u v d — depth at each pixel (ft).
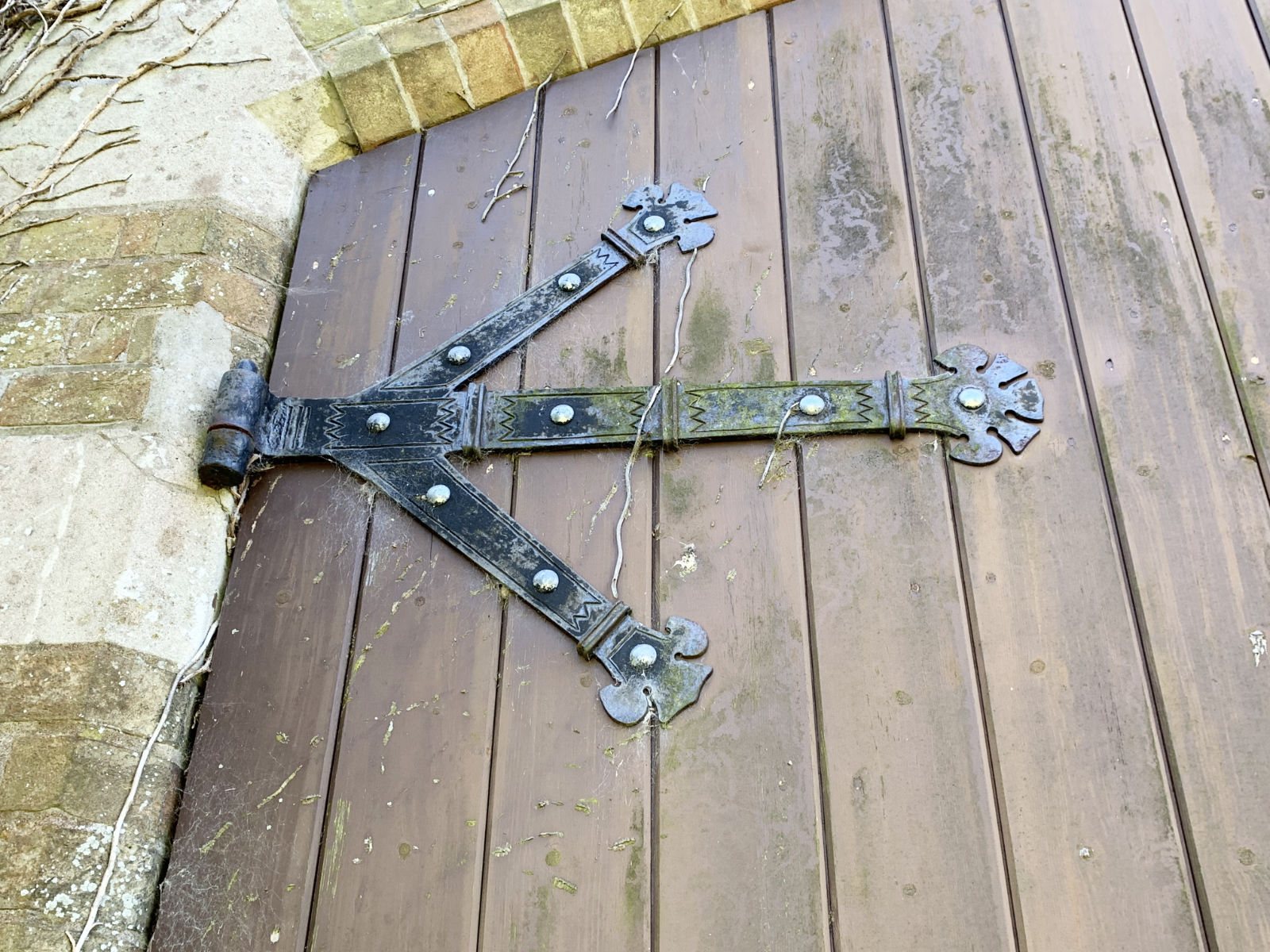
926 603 5.96
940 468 6.39
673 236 7.54
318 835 5.70
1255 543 5.91
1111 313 6.80
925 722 5.64
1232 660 5.60
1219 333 6.64
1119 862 5.21
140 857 5.64
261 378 6.97
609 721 5.83
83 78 8.25
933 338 6.88
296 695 6.10
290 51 8.29
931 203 7.43
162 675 6.04
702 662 5.94
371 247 7.84
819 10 8.47
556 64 8.47
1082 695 5.61
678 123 8.12
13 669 5.84
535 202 7.89
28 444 6.56
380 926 5.44
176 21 8.47
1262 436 6.25
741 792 5.59
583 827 5.58
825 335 6.98
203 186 7.72
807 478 6.44
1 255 7.47
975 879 5.26
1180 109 7.55
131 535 6.23
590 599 6.16
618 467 6.62
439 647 6.15
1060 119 7.64
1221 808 5.25
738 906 5.33
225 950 5.47
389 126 8.38
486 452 6.74
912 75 8.02
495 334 7.23
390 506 6.66
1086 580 5.91
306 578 6.48
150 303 7.14
